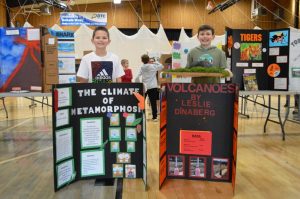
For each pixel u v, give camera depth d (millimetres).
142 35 9203
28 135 4414
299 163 3035
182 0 16234
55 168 2234
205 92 2430
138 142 2500
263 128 4887
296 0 13555
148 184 2455
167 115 2500
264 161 3100
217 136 2451
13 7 12312
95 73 2602
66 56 4277
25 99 10008
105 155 2508
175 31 16453
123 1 16047
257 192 2316
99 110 2443
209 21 16328
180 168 2537
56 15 15180
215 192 2307
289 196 2248
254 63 4191
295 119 5746
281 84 4117
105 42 2586
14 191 2320
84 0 14789
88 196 2221
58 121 2217
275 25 16094
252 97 9000
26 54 3953
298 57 4094
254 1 15742
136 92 2443
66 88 2268
